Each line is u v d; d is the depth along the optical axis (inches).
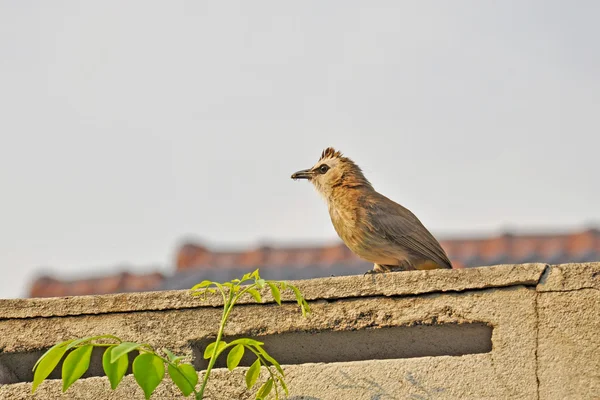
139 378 343.6
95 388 406.3
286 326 405.7
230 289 384.5
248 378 380.8
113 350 330.3
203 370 407.2
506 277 392.5
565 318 383.6
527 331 385.1
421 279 400.5
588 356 377.7
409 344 402.3
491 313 390.3
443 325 395.5
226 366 413.4
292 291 408.2
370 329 400.2
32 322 417.7
